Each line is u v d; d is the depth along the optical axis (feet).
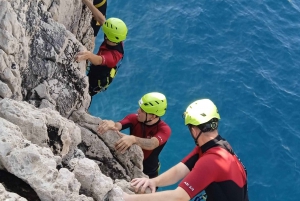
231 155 20.83
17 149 18.88
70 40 30.37
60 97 28.58
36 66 27.68
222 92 54.49
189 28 59.88
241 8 62.95
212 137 21.40
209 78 55.47
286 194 47.37
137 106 52.49
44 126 22.00
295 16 63.82
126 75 54.80
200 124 21.26
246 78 55.98
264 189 47.60
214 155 20.42
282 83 56.29
